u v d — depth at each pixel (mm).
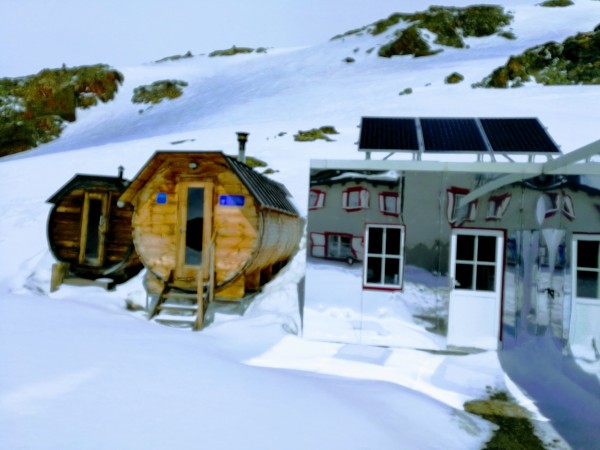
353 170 7555
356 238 7535
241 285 8469
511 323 7176
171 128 41906
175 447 3021
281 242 10250
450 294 7379
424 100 33562
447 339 7301
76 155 24156
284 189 13328
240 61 77750
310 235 7656
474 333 7305
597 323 6402
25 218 15102
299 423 3695
